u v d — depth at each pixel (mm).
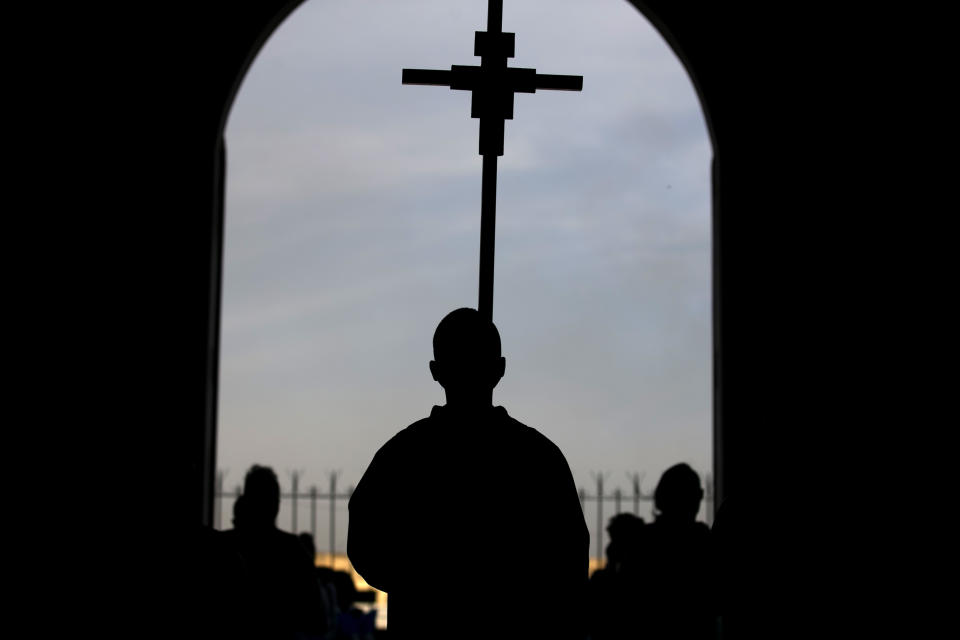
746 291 12305
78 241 11938
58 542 10766
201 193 12188
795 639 6309
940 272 11914
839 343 12023
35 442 11500
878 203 12141
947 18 12242
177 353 11930
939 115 12141
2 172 11883
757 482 6500
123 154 12133
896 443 11695
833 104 12391
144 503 6137
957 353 11734
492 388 5133
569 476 5000
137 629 6055
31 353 11680
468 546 4828
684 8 12781
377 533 4922
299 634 8641
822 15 12547
